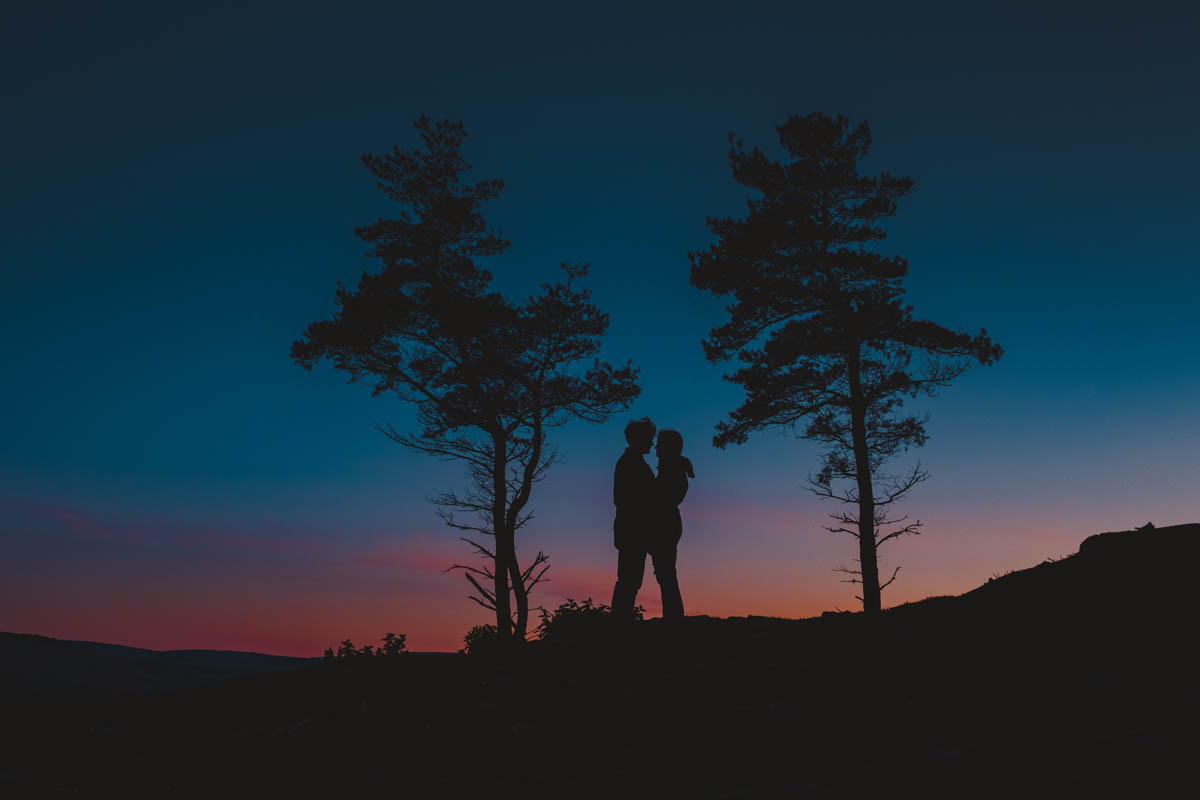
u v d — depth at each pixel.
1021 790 4.43
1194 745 4.78
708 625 10.98
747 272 20.73
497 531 19.72
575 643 10.62
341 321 19.75
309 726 8.23
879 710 6.49
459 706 8.20
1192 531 9.95
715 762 5.66
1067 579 9.66
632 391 20.17
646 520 9.78
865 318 19.64
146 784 6.91
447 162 21.05
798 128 21.16
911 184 20.44
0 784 7.18
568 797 5.29
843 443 20.69
